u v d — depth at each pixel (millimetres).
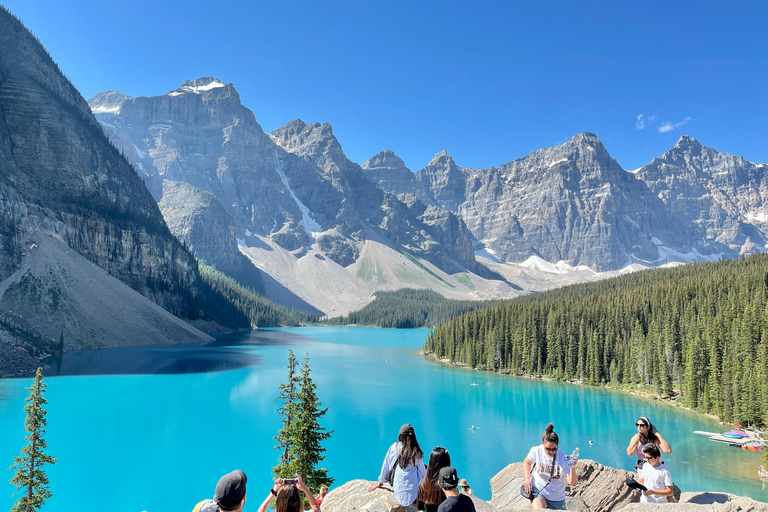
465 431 88500
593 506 19516
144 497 56469
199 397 107125
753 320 104625
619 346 142250
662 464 14047
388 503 12555
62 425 81938
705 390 104562
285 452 47562
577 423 94750
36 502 42656
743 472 65375
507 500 20500
